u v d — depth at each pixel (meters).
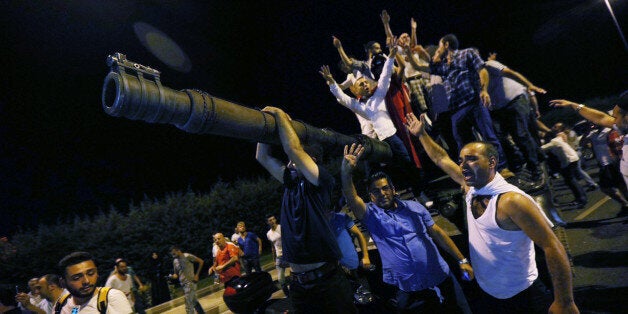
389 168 5.55
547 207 4.73
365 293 4.37
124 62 1.80
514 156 5.34
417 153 5.25
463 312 3.67
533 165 5.02
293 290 3.03
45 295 4.90
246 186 15.46
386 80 5.05
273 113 2.68
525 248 2.47
